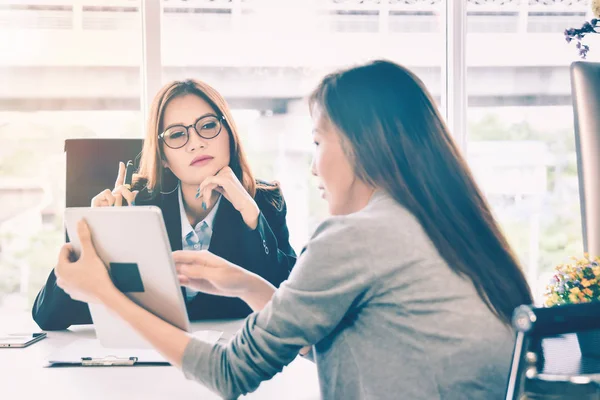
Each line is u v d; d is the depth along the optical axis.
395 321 0.88
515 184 3.31
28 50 2.99
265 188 1.89
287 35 3.11
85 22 3.01
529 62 3.25
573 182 3.32
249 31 3.08
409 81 0.98
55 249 3.13
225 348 0.96
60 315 1.57
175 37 3.04
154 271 1.00
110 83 3.05
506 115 3.27
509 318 0.89
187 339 0.98
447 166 0.94
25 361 1.27
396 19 3.15
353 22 3.13
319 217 3.17
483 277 0.90
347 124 0.96
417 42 3.16
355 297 0.90
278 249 1.81
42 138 3.04
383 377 0.88
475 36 3.23
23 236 3.10
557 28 3.25
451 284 0.89
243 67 3.09
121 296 1.02
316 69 3.13
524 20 3.23
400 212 0.92
